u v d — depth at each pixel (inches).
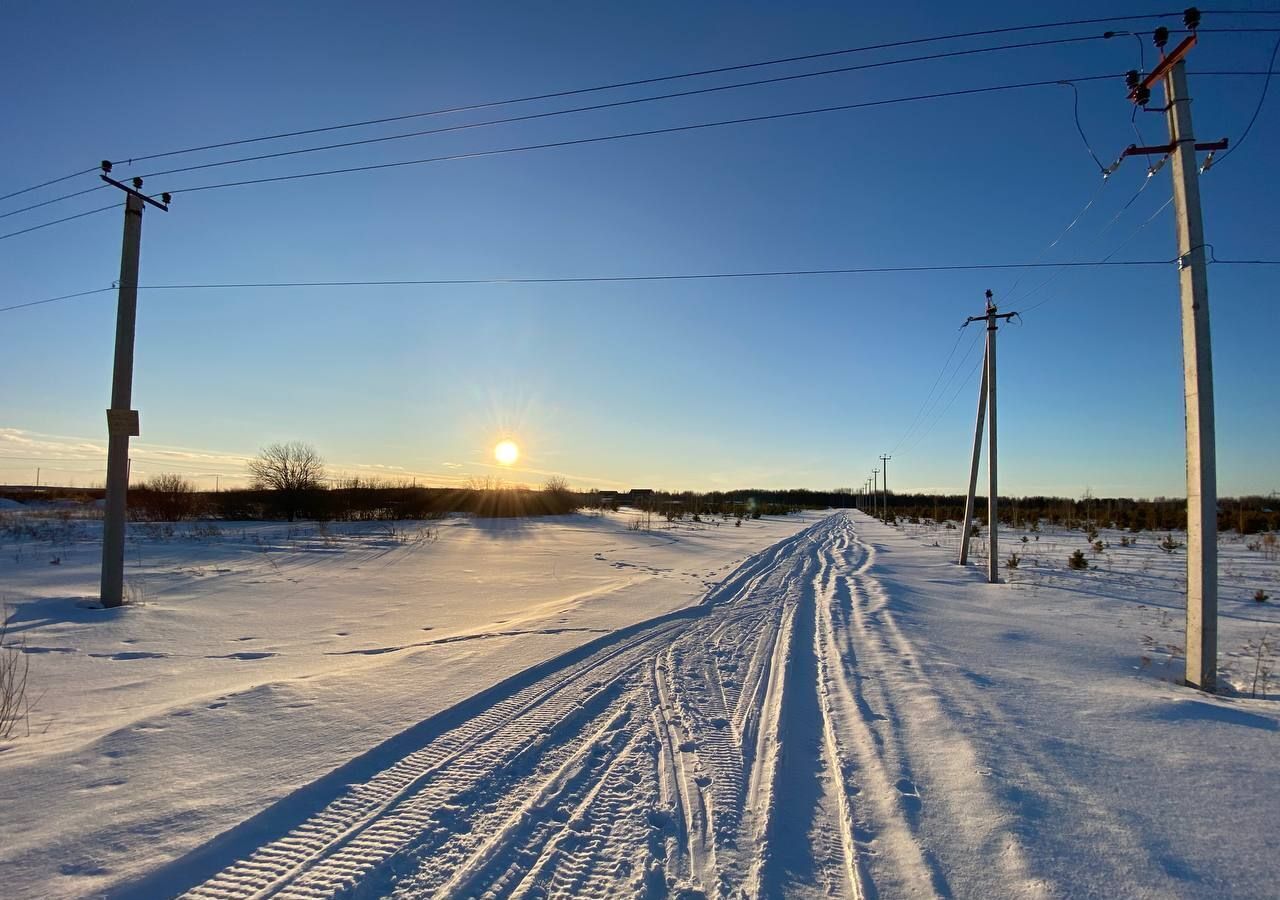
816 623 409.7
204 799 155.5
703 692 262.8
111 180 453.7
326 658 303.4
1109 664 310.0
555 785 173.0
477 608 447.5
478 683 257.3
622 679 275.3
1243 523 1106.7
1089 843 145.0
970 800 165.5
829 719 229.8
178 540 884.6
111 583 426.9
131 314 455.8
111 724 205.2
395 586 550.0
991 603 500.7
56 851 131.6
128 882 122.7
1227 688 272.7
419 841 142.2
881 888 130.8
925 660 308.2
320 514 1390.3
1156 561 799.7
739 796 171.2
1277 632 387.9
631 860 138.9
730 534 1405.0
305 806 155.6
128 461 442.9
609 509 2285.9
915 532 1556.3
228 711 214.8
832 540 1261.1
